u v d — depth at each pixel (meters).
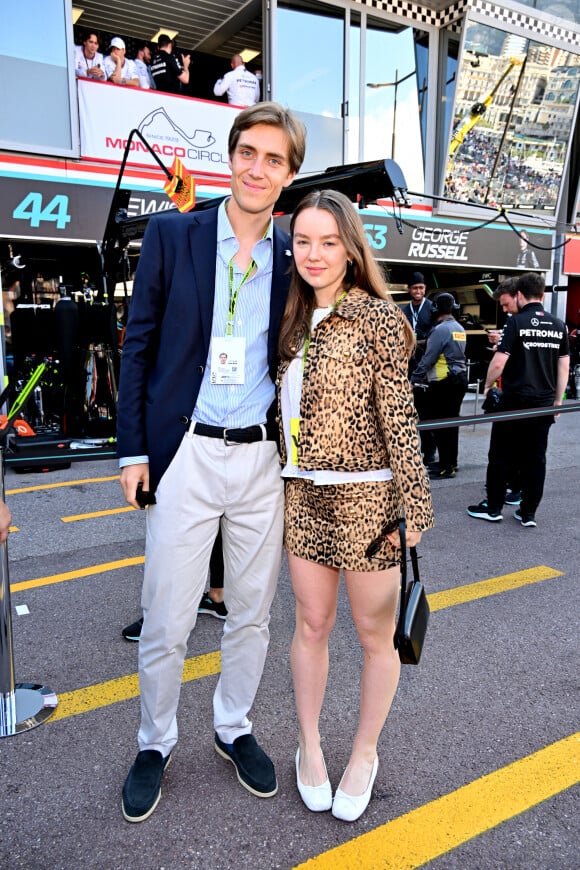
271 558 1.88
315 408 1.69
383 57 9.84
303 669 1.89
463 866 1.69
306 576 1.81
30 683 2.53
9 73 7.02
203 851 1.73
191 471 1.75
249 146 1.62
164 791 1.96
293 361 1.77
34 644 2.88
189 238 1.73
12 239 7.40
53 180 7.42
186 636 1.85
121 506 5.11
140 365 1.76
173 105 8.01
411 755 2.14
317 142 9.48
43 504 5.16
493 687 2.56
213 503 1.78
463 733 2.26
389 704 1.87
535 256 11.69
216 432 1.75
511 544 4.27
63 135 7.40
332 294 1.75
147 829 1.81
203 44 9.87
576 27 10.63
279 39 8.83
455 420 3.84
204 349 1.75
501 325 12.41
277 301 1.80
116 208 4.17
